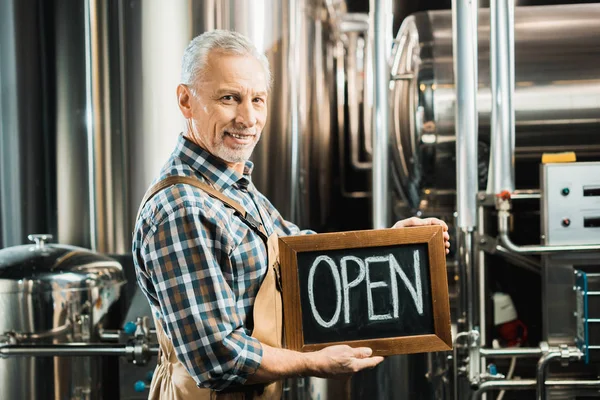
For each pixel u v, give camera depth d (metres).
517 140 2.99
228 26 2.88
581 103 2.95
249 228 1.74
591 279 2.49
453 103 2.96
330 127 4.00
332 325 1.76
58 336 2.58
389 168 2.75
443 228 1.90
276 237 1.81
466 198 2.57
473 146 2.57
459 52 2.56
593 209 2.64
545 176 2.64
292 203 3.06
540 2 4.03
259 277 1.73
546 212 2.64
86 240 3.15
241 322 1.68
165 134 2.90
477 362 2.63
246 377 1.64
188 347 1.62
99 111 2.95
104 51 2.93
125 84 2.92
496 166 2.65
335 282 1.77
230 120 1.69
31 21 3.13
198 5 2.86
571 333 2.64
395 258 1.79
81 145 3.12
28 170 3.19
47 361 2.58
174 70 2.88
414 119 3.00
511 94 2.64
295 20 3.07
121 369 2.85
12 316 2.56
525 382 2.65
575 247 2.58
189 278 1.62
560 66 2.96
